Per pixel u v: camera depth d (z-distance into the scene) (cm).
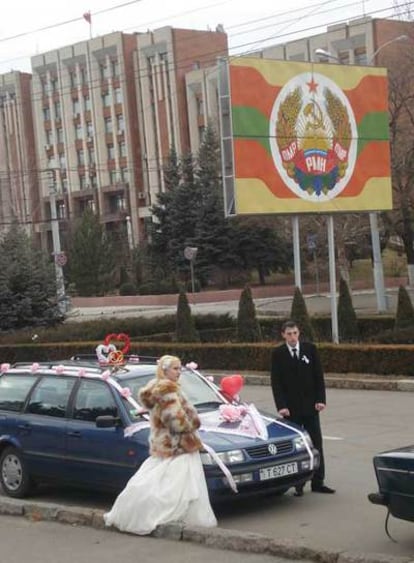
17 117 10125
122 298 6197
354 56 7325
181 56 8562
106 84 9106
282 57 7769
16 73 10069
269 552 688
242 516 834
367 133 2370
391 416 1464
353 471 1034
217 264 6359
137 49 8838
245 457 821
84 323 3127
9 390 1027
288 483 853
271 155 2214
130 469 852
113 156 9169
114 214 9012
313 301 4988
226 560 682
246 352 2225
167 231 6581
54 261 3731
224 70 2181
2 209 9706
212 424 874
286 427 893
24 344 2750
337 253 5022
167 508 764
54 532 813
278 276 6988
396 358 1931
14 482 986
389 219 4203
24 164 10031
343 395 1784
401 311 2336
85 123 9400
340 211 2323
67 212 9544
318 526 786
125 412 880
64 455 923
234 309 4788
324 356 2053
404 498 650
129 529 777
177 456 773
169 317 3198
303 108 2262
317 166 2281
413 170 3722
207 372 2245
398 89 3734
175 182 6700
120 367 971
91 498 970
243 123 2178
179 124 8562
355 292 5675
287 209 2239
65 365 1006
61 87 9556
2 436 996
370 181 2380
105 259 6850
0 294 3047
